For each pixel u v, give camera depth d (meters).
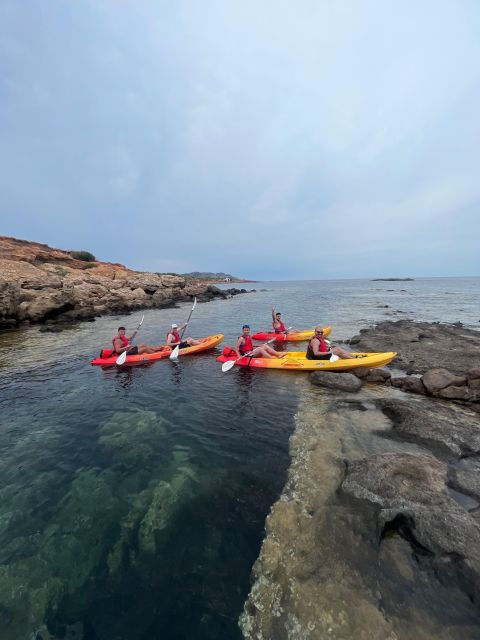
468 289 60.16
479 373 7.62
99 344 15.48
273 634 2.70
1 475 5.07
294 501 4.23
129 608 3.00
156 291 43.88
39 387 9.25
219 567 3.37
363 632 2.62
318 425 6.31
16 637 2.77
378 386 8.59
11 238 46.41
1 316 20.39
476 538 3.25
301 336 15.17
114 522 4.06
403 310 27.75
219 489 4.58
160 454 5.56
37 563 3.49
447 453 5.06
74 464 5.34
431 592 2.88
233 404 7.64
